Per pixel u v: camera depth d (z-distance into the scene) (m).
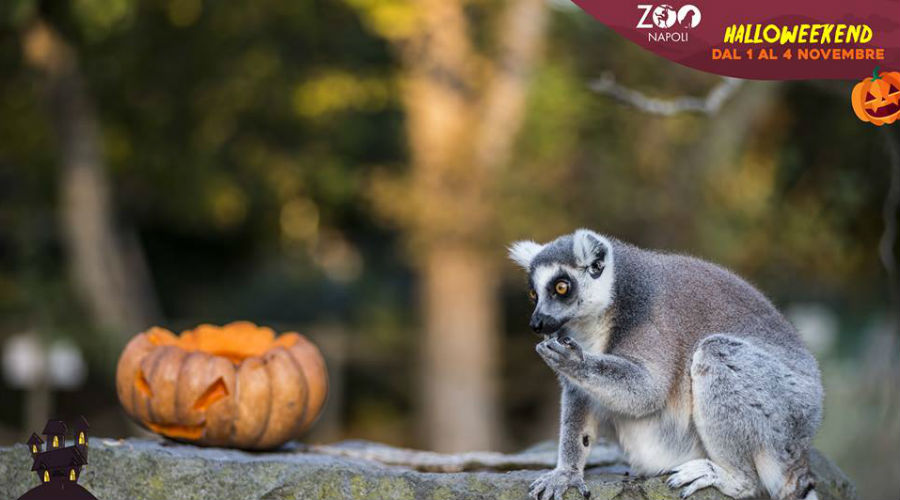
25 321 20.64
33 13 18.39
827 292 18.55
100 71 20.80
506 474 6.96
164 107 22.09
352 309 25.00
